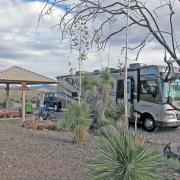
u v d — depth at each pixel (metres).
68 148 13.21
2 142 14.18
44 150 12.62
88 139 15.41
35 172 9.23
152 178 5.38
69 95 29.38
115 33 4.52
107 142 5.58
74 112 14.89
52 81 28.05
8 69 27.28
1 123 23.33
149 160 5.45
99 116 19.42
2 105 36.56
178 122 21.17
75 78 24.61
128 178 5.30
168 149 10.83
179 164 8.98
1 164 10.04
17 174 8.97
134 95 22.34
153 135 19.52
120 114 19.58
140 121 22.00
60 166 9.97
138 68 22.16
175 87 19.92
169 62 4.06
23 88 25.31
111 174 5.36
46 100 35.03
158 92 21.08
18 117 28.25
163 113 20.94
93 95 20.81
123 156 5.41
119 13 4.17
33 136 16.52
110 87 20.75
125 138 5.56
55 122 22.45
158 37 4.09
